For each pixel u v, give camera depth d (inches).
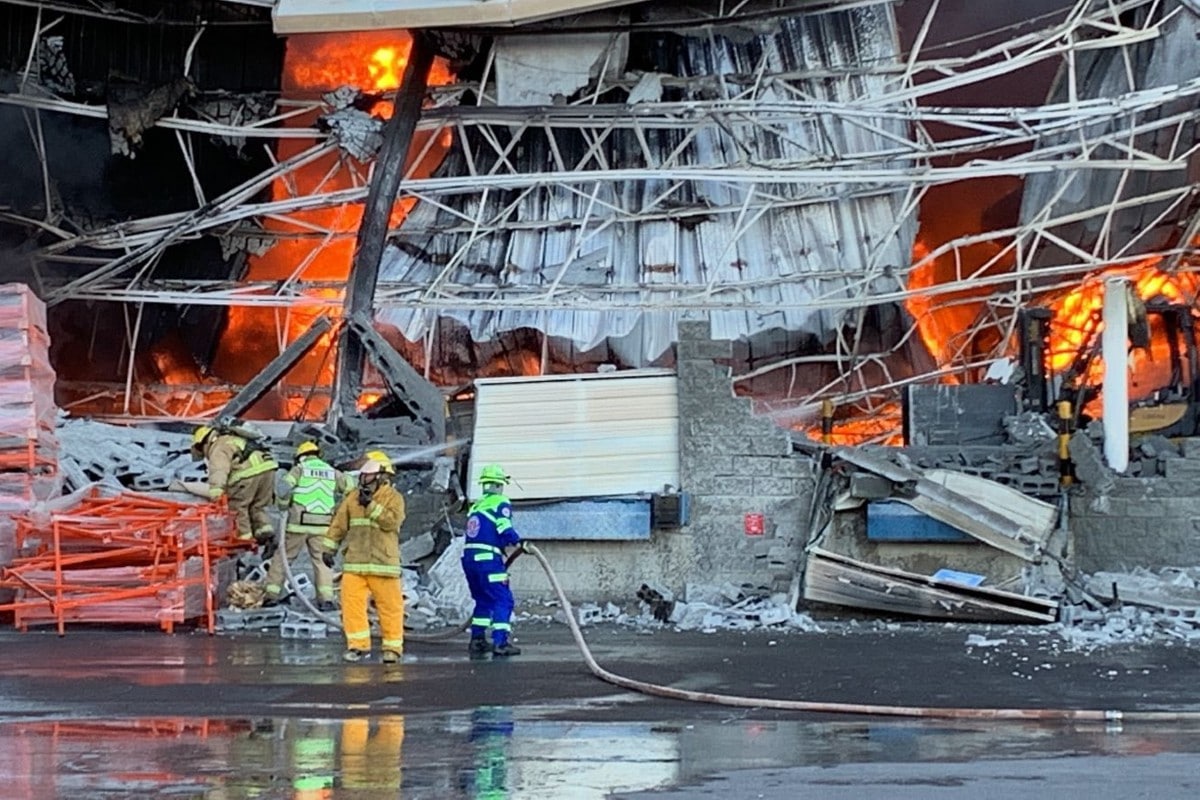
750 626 804.6
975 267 1631.4
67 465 938.1
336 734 376.5
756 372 1460.4
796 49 1488.7
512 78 1482.5
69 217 1541.6
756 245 1476.4
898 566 922.1
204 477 984.3
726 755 341.4
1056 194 1386.6
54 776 304.8
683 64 1503.4
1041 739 371.2
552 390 974.4
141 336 1585.9
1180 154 1354.6
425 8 1378.0
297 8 1397.6
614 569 946.7
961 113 1407.5
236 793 284.2
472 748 351.6
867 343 1483.8
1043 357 1023.0
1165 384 1315.2
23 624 745.6
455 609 867.4
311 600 813.2
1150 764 325.7
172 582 741.3
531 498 951.0
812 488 941.8
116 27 1507.1
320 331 1180.5
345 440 1035.9
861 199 1476.4
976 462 956.0
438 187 1473.9
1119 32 1360.7
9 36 1480.1
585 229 1497.3
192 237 1523.1
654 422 962.1
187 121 1517.0
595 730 387.2
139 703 445.7
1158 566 911.7
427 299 1454.2
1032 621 815.7
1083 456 936.9
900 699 460.1
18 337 815.7
